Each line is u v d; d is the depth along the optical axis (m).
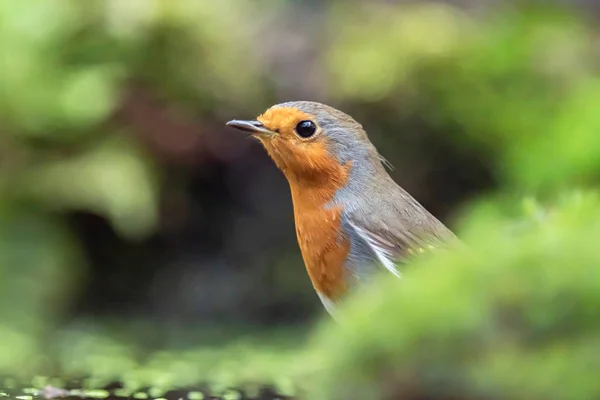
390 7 16.09
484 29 15.59
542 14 16.20
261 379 8.49
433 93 14.29
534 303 4.79
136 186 12.59
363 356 4.94
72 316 13.09
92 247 13.44
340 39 14.91
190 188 13.83
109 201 12.42
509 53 14.68
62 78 13.09
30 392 7.46
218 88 13.88
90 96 12.67
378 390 4.91
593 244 4.90
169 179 13.63
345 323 5.12
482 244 5.17
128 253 13.59
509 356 4.75
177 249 13.81
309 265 7.77
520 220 7.11
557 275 4.81
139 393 7.59
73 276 12.90
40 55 13.13
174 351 10.60
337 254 7.59
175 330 12.45
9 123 12.63
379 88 14.11
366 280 7.46
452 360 4.80
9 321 11.84
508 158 13.61
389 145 14.30
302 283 13.72
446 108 14.27
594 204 5.80
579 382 4.58
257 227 13.94
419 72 14.25
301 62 14.52
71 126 12.76
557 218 5.73
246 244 13.90
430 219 7.87
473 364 4.77
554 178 12.10
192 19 13.73
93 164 12.67
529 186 12.12
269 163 13.89
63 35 13.33
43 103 12.68
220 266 13.85
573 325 4.74
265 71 14.34
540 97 14.44
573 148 12.18
